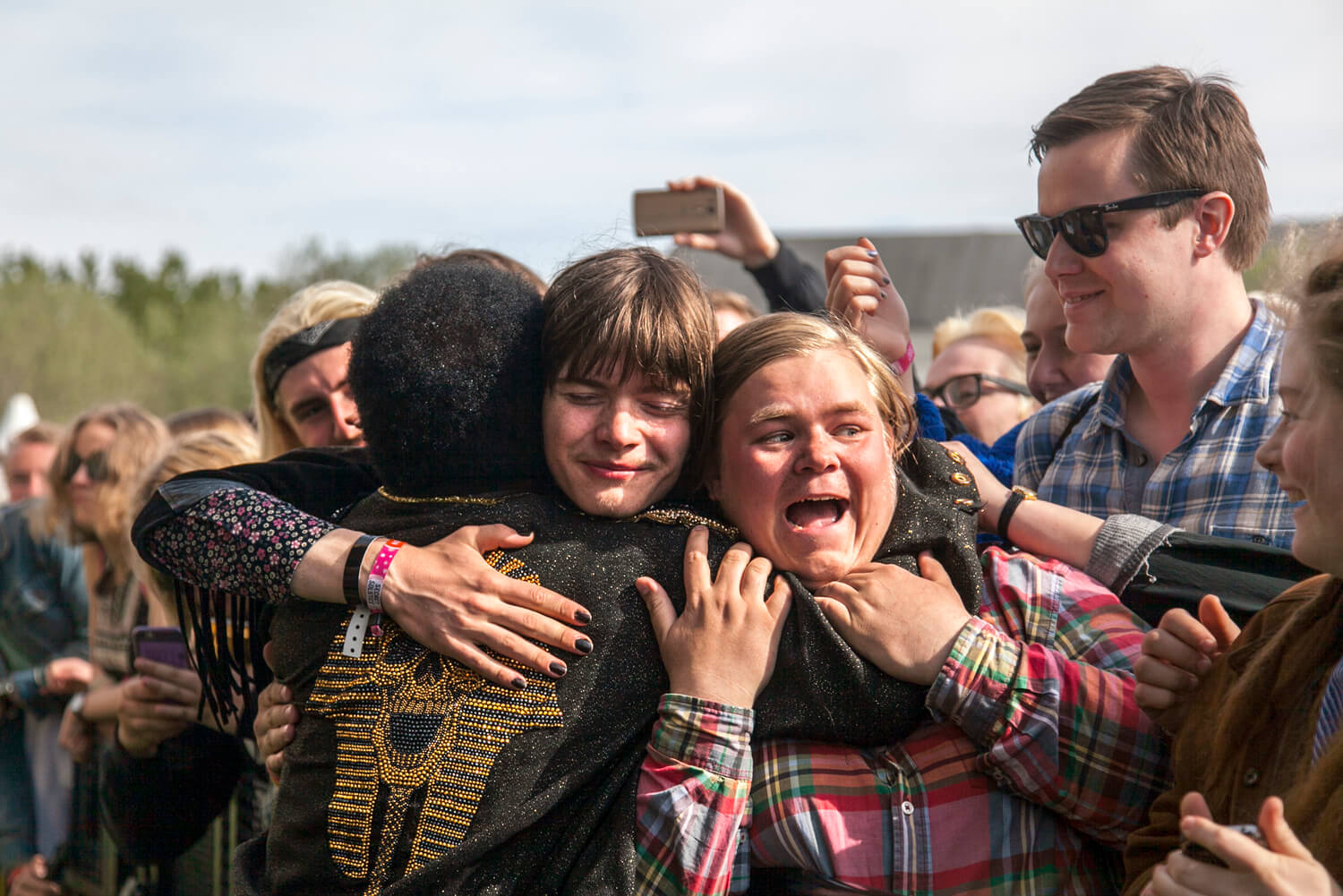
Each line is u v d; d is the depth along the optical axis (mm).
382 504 2084
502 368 1966
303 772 1895
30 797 4430
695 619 1876
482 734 1782
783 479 1935
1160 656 1805
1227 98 2309
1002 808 1850
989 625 1885
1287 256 1613
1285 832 1291
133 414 4320
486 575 1856
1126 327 2314
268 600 2008
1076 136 2318
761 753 1898
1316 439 1459
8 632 4773
